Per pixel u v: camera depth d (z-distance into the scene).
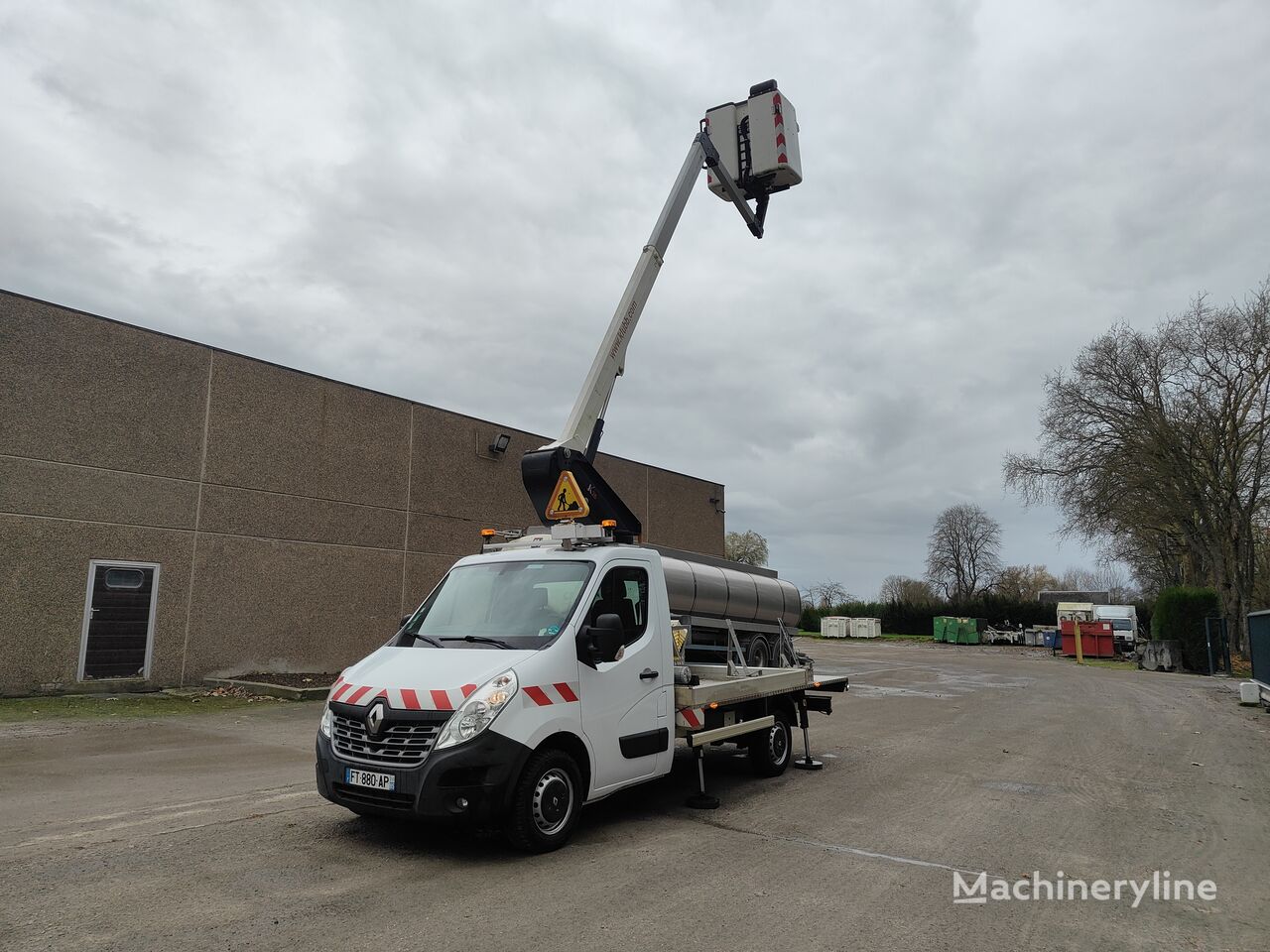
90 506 13.11
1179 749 11.19
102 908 4.38
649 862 5.52
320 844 5.66
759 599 13.02
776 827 6.59
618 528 8.23
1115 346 37.16
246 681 14.44
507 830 5.41
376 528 17.36
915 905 4.86
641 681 6.55
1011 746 11.13
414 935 4.14
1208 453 35.00
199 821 6.23
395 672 5.71
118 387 13.55
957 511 78.06
